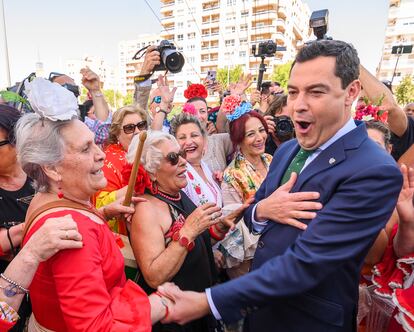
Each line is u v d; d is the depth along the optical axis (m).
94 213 1.09
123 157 2.29
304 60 1.02
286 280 0.99
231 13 48.22
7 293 0.89
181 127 2.43
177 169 1.55
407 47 6.88
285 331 1.18
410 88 17.28
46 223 0.90
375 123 1.82
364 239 0.99
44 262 0.95
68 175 1.01
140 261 1.36
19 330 1.41
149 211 1.41
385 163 0.99
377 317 1.59
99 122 2.88
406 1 40.12
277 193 1.20
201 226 1.33
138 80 3.11
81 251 0.90
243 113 2.45
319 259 0.97
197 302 1.06
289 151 1.43
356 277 1.17
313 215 1.07
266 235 1.26
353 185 1.00
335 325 1.11
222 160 3.00
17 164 1.55
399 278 1.44
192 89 3.92
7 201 1.52
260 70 4.84
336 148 1.09
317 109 1.02
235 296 1.03
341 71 0.99
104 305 0.90
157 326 1.44
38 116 0.99
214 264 1.72
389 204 0.99
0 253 1.40
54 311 1.00
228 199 2.32
